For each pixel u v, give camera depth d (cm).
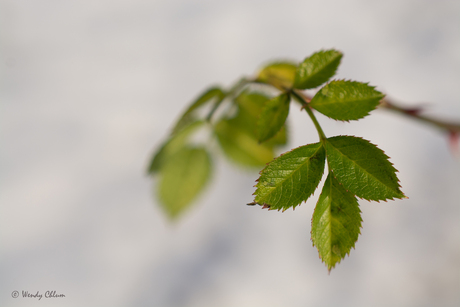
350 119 24
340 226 24
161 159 34
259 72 30
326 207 24
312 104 24
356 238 23
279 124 25
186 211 36
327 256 23
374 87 24
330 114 24
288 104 25
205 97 29
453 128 30
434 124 31
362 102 24
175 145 33
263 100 30
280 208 23
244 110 31
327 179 24
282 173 23
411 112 31
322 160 24
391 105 31
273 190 23
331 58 26
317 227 24
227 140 33
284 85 28
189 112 29
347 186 23
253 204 23
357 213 23
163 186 36
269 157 33
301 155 24
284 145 32
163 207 36
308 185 23
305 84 26
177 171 35
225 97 29
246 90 30
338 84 24
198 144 34
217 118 32
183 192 36
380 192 23
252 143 32
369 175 23
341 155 23
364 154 23
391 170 23
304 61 26
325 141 24
